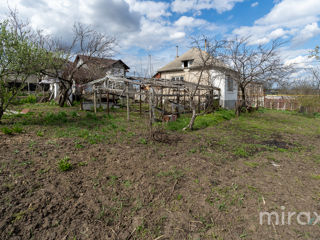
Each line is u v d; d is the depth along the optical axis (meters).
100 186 3.25
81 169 3.80
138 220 2.52
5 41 6.36
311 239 2.29
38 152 4.42
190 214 2.69
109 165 4.12
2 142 4.86
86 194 2.98
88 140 5.78
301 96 18.41
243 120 12.27
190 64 18.86
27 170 3.50
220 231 2.39
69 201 2.76
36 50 7.34
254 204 2.98
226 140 6.99
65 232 2.21
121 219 2.52
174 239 2.24
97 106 14.41
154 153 5.09
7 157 3.95
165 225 2.46
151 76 17.06
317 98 17.06
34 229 2.20
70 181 3.30
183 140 6.63
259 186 3.57
